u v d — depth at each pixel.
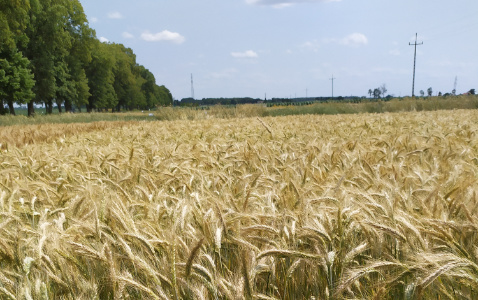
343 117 17.86
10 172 3.97
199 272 1.75
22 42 44.75
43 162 4.63
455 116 14.99
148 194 3.10
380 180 3.23
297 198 2.86
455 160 4.25
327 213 2.30
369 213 2.36
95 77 71.94
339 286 1.72
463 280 1.69
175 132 10.75
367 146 5.82
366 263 1.97
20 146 8.95
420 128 9.21
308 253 1.98
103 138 9.31
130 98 103.69
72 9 55.16
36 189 3.29
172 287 1.77
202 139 8.53
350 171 3.67
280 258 2.13
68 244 2.04
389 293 1.95
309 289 2.04
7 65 40.19
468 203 2.54
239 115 33.25
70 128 16.16
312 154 4.73
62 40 50.12
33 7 44.59
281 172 4.04
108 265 1.88
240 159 4.85
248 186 3.27
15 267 2.06
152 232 2.25
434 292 1.85
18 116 37.28
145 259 2.06
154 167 4.48
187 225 2.30
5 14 33.22
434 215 2.32
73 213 2.74
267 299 1.77
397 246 2.11
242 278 1.71
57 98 56.69
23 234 2.36
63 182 3.55
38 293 1.73
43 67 48.62
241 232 2.12
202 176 3.73
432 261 1.67
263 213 2.46
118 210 2.37
